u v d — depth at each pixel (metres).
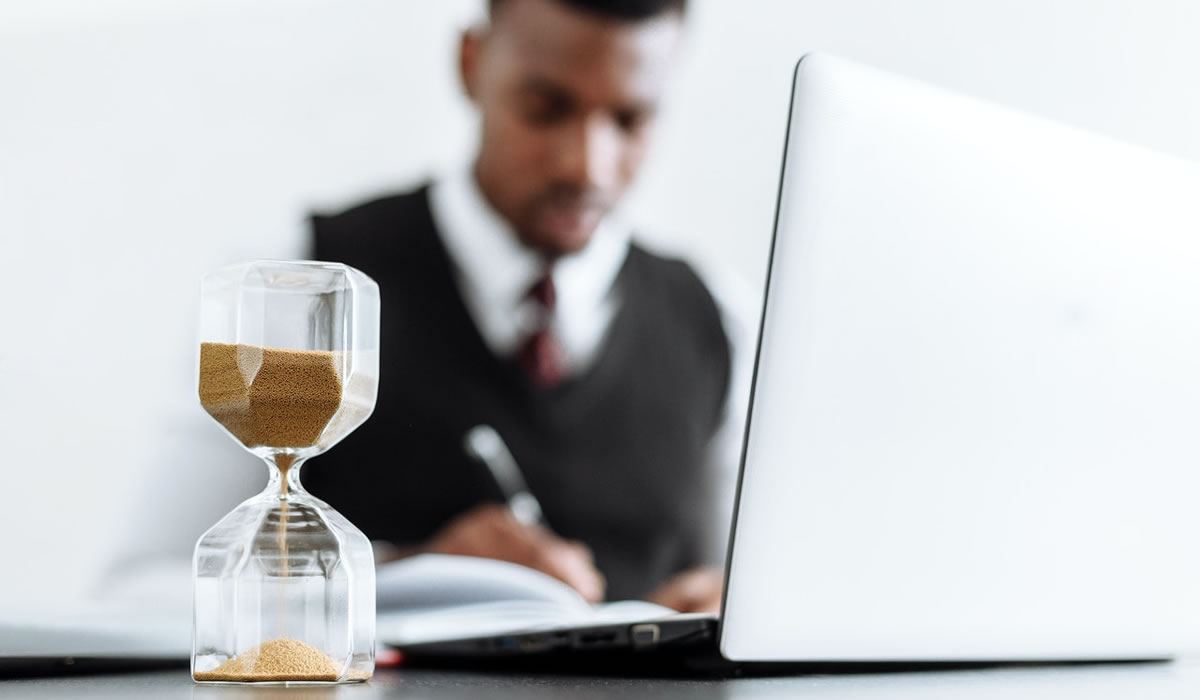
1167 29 2.76
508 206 2.64
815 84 0.81
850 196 0.82
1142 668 1.04
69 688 0.79
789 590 0.83
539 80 2.65
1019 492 0.90
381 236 2.61
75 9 2.46
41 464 2.39
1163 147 2.78
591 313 2.69
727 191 2.77
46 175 2.45
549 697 0.74
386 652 1.03
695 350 2.76
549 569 2.61
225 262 2.54
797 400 0.81
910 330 0.84
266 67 2.56
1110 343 0.93
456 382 2.62
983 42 2.78
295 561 0.81
